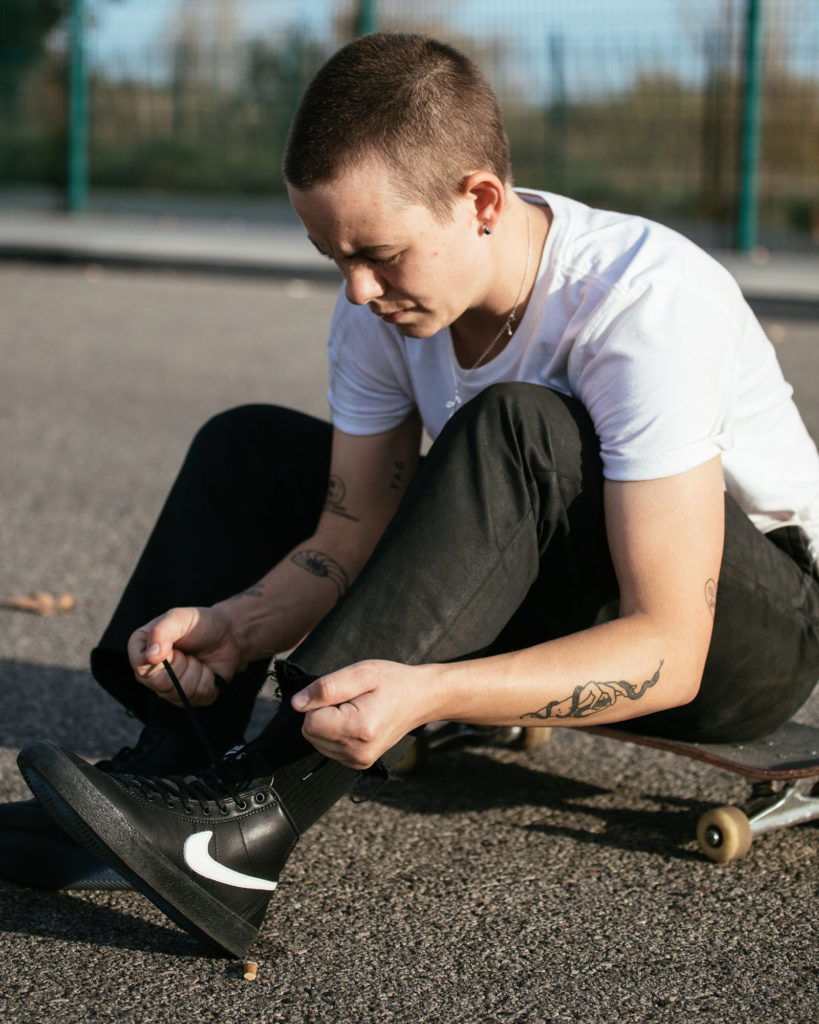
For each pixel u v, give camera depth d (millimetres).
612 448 1542
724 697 1743
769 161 10812
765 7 10359
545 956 1560
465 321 1711
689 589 1498
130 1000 1448
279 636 1777
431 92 1480
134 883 1460
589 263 1613
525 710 1457
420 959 1548
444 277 1547
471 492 1510
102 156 13852
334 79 1479
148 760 1713
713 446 1535
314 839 1878
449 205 1512
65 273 9750
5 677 2506
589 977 1513
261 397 5387
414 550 1490
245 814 1507
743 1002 1467
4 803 1757
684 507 1505
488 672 1438
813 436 4637
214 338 6938
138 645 1662
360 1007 1440
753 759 1793
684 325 1543
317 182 1473
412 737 1550
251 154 13594
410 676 1402
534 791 2070
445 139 1487
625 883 1755
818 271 9641
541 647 1473
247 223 13328
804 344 7000
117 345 6637
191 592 1795
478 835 1901
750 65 10422
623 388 1537
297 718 1519
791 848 1880
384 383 1858
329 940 1591
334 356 1888
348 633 1470
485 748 2260
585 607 1653
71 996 1454
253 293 8930
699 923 1647
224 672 1714
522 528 1521
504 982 1499
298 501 1923
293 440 1922
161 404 5242
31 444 4531
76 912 1653
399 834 1900
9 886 1721
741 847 1801
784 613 1723
